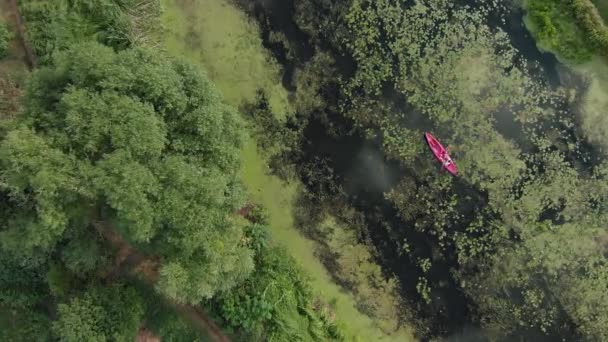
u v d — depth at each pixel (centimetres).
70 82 1426
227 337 1717
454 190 1861
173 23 1839
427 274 1852
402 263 1853
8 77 1678
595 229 1859
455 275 1855
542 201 1861
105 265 1639
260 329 1670
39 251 1529
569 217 1861
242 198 1598
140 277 1678
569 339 1845
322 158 1855
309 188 1848
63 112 1376
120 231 1461
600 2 1855
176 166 1412
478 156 1859
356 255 1845
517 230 1856
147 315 1686
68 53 1462
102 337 1555
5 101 1644
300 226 1834
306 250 1828
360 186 1858
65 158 1336
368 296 1836
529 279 1853
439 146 1848
